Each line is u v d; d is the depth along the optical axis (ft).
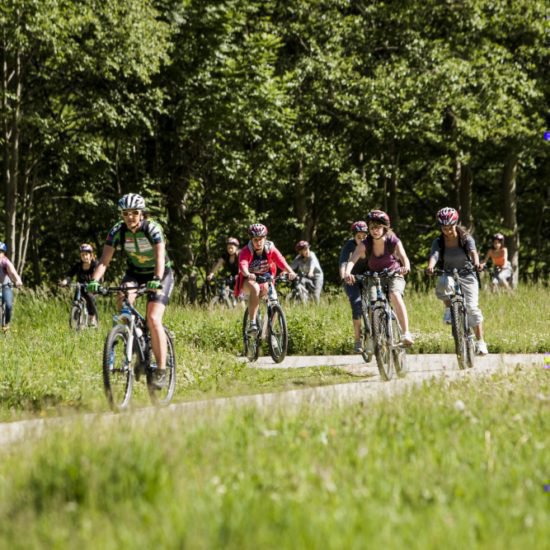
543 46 309.22
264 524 37.45
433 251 115.85
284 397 70.85
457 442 52.54
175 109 262.67
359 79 283.79
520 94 299.38
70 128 258.16
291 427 57.16
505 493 42.73
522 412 62.69
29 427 64.23
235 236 295.69
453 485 44.01
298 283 203.10
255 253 127.85
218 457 49.42
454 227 115.24
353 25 290.76
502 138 311.06
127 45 226.58
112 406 78.59
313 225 321.11
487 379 83.56
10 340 137.18
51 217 296.10
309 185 315.17
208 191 288.30
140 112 251.19
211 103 261.03
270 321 127.34
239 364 118.62
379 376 109.09
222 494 42.06
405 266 102.83
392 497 41.91
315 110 285.84
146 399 88.02
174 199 288.71
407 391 74.38
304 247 203.10
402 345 100.48
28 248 310.45
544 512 40.16
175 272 283.18
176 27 259.60
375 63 293.23
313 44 284.20
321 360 130.93
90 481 43.21
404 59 290.15
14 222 242.58
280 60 290.76
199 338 147.13
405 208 379.76
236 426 57.11
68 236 312.09
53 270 320.91
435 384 79.30
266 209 327.88
